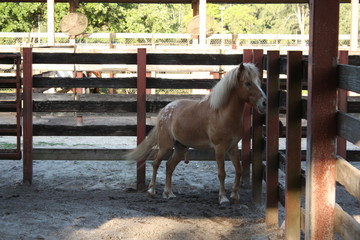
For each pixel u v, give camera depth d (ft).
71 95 34.83
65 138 45.37
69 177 31.37
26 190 28.09
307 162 14.60
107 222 21.72
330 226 14.24
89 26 90.99
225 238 20.07
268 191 20.95
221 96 23.85
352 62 28.96
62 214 22.84
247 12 175.52
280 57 20.65
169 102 29.50
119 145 41.45
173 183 30.09
